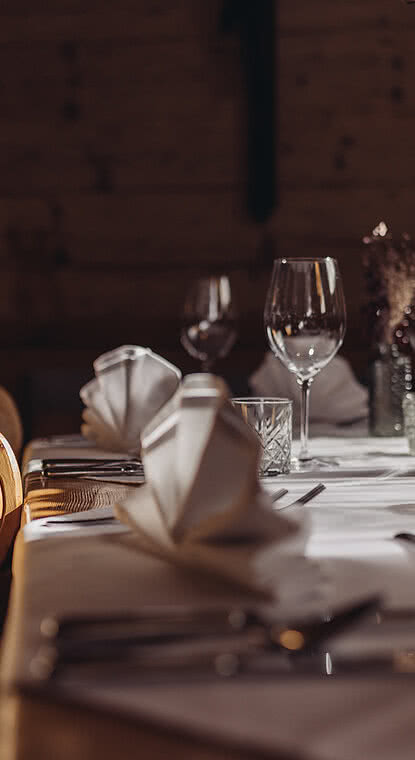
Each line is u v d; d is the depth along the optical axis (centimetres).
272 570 57
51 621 48
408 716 39
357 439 151
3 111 392
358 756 36
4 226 394
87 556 68
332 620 50
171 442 64
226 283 201
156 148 388
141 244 390
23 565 66
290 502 94
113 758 37
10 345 393
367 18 376
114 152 389
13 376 393
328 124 380
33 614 54
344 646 48
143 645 46
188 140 386
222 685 43
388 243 149
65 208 392
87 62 388
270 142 371
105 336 393
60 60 388
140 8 385
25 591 59
